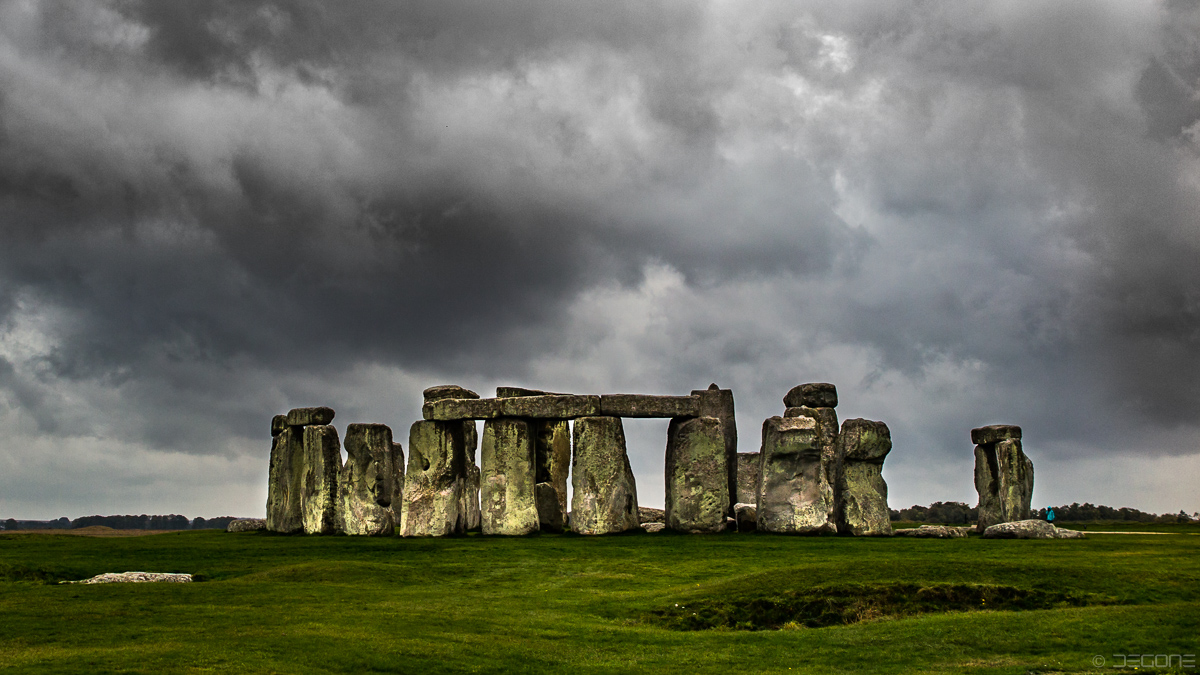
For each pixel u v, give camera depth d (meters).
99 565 37.88
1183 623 26.27
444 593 32.56
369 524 49.34
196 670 21.66
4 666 21.55
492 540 43.78
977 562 32.62
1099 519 83.88
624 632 27.42
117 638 24.55
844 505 46.44
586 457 46.84
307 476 52.00
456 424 48.88
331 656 23.41
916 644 25.78
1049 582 30.80
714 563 36.69
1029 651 24.97
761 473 47.09
